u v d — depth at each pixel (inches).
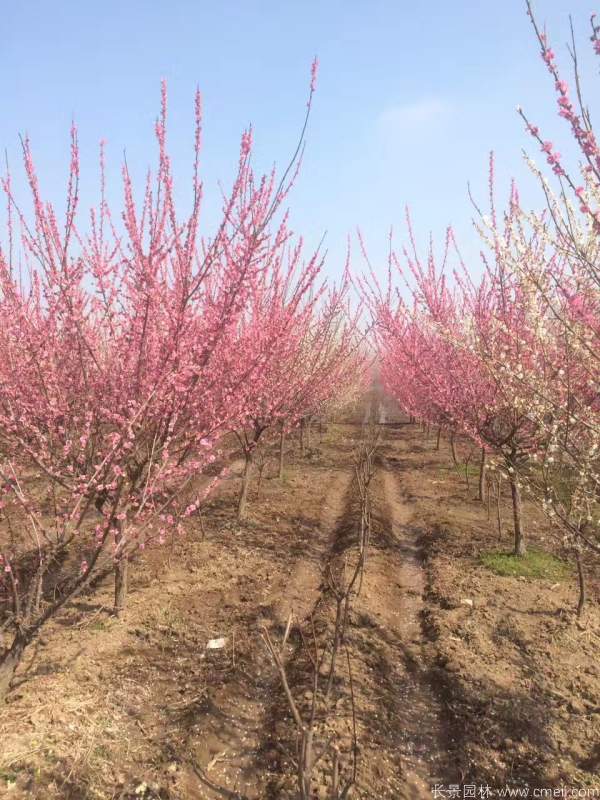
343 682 182.7
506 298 245.3
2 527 264.1
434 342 325.4
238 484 437.4
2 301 162.7
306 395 375.6
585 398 207.2
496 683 184.5
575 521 194.4
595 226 108.2
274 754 152.5
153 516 156.9
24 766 137.5
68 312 157.2
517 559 287.1
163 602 233.0
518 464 280.7
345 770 145.6
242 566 277.9
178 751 149.9
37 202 146.6
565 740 159.2
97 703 166.2
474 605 239.8
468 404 280.2
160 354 157.9
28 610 149.5
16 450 171.5
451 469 519.5
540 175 124.0
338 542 323.3
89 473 164.9
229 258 148.3
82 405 176.1
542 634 214.5
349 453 602.9
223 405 186.7
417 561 307.6
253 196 144.9
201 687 178.4
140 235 154.6
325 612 227.5
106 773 140.4
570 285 159.6
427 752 159.6
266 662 199.2
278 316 242.7
